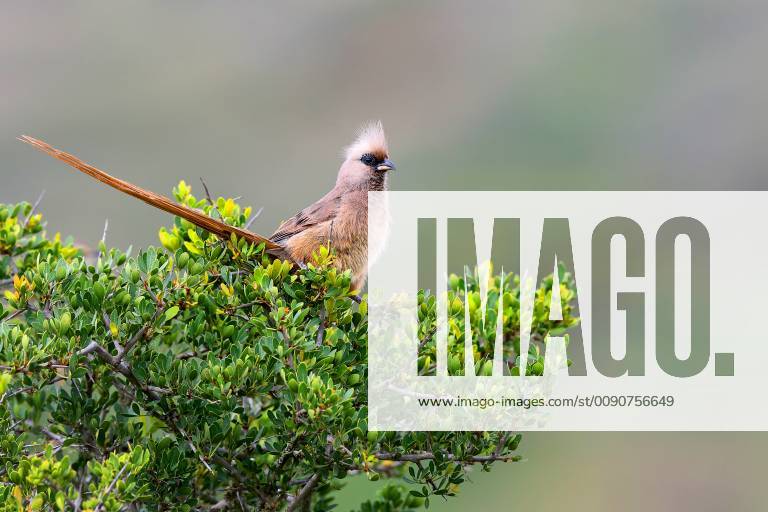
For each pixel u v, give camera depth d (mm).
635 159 59375
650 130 60812
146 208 50125
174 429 16125
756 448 41406
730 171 59281
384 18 64062
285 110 59875
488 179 59281
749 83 61250
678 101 61344
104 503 14500
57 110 54250
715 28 63375
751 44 62188
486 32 64875
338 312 16828
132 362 16125
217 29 60156
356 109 61969
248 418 17031
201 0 60062
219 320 16703
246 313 16969
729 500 40438
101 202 49969
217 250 17266
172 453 15914
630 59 62656
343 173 22281
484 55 64000
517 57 63844
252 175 57156
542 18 65688
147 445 16078
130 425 16891
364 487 25312
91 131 54344
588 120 60750
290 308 16844
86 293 15977
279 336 15828
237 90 58938
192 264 16797
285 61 61688
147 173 54688
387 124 61969
